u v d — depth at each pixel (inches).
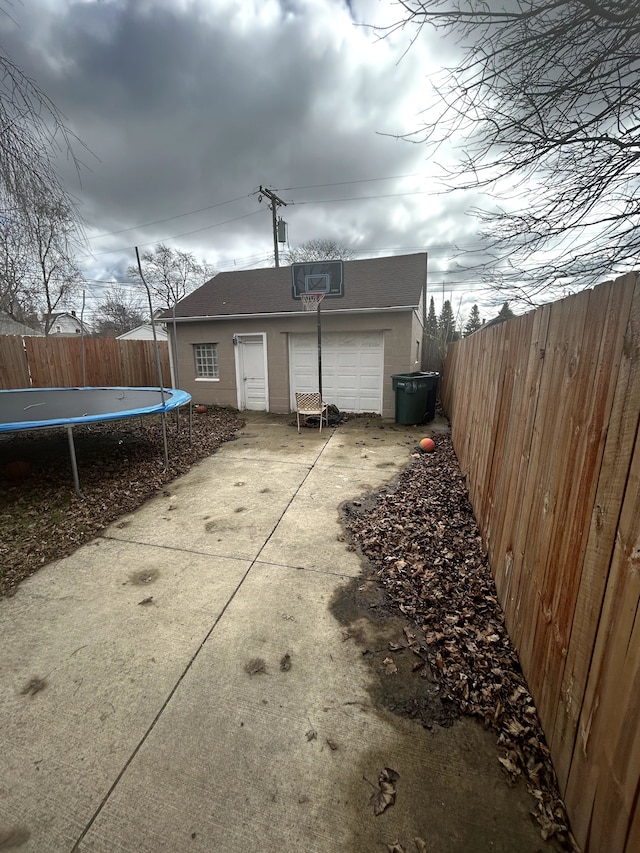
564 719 55.3
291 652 84.7
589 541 50.9
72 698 73.9
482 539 125.4
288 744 64.7
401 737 65.4
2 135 114.3
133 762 62.1
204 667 81.0
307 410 308.3
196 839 52.1
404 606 98.6
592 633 48.6
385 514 151.0
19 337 338.6
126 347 415.5
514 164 96.5
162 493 178.5
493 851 49.6
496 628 89.4
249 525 145.3
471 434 170.9
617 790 40.5
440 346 661.3
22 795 57.6
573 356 61.0
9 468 191.3
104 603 102.1
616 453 45.1
